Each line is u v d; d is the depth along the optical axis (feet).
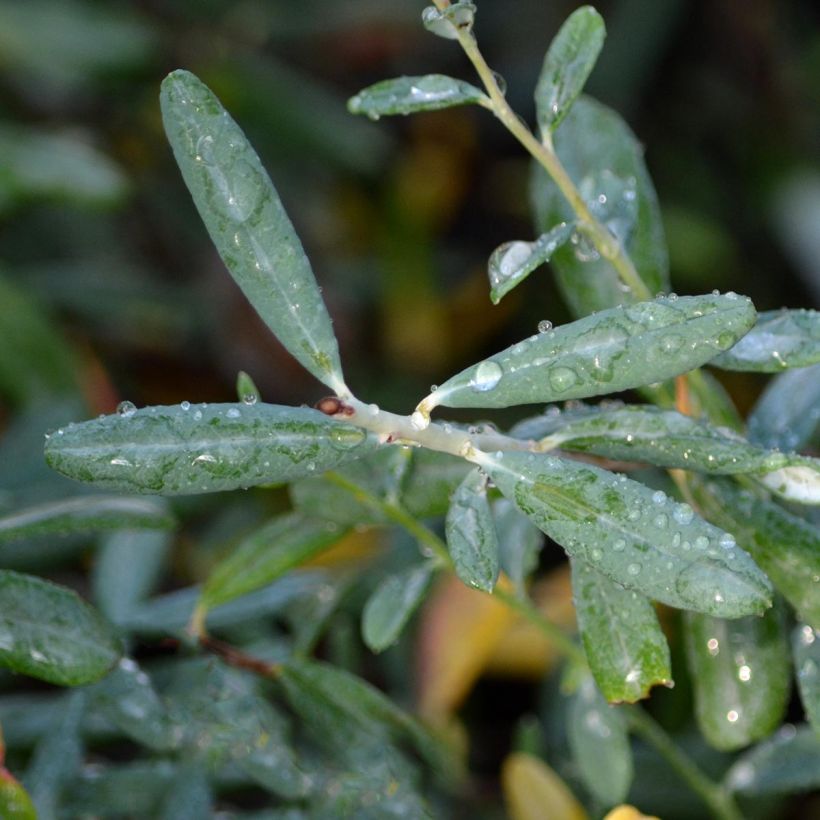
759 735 1.07
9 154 1.56
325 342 1.00
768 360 1.02
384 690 1.31
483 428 1.03
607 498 0.97
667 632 1.25
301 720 1.24
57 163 1.57
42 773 1.13
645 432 1.01
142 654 1.24
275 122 1.79
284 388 1.76
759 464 0.99
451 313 1.79
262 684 1.23
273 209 1.01
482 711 1.34
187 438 0.97
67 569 1.33
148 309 1.72
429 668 1.30
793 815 1.26
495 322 1.79
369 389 1.75
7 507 1.23
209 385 1.75
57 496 1.28
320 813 1.14
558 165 1.05
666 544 0.96
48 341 1.53
